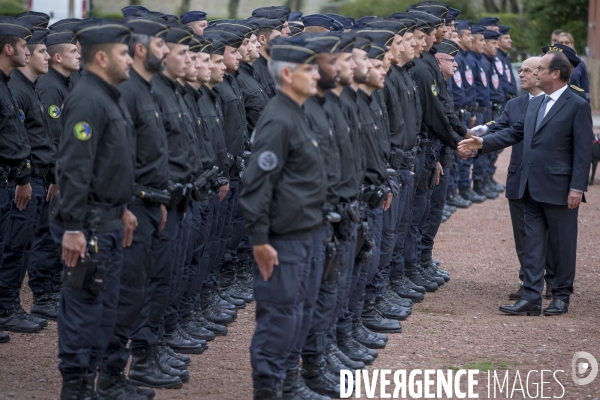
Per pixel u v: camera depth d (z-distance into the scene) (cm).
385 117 905
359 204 803
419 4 1234
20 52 901
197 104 877
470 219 1686
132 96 720
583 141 1031
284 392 712
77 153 639
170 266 773
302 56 652
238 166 1019
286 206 654
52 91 1005
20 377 788
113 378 726
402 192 1016
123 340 725
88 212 656
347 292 797
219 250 1014
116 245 679
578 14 4162
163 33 730
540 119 1049
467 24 1717
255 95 1099
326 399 720
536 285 1053
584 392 770
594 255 1398
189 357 842
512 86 2053
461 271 1293
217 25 1058
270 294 661
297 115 660
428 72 1102
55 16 3562
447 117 1121
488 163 1923
